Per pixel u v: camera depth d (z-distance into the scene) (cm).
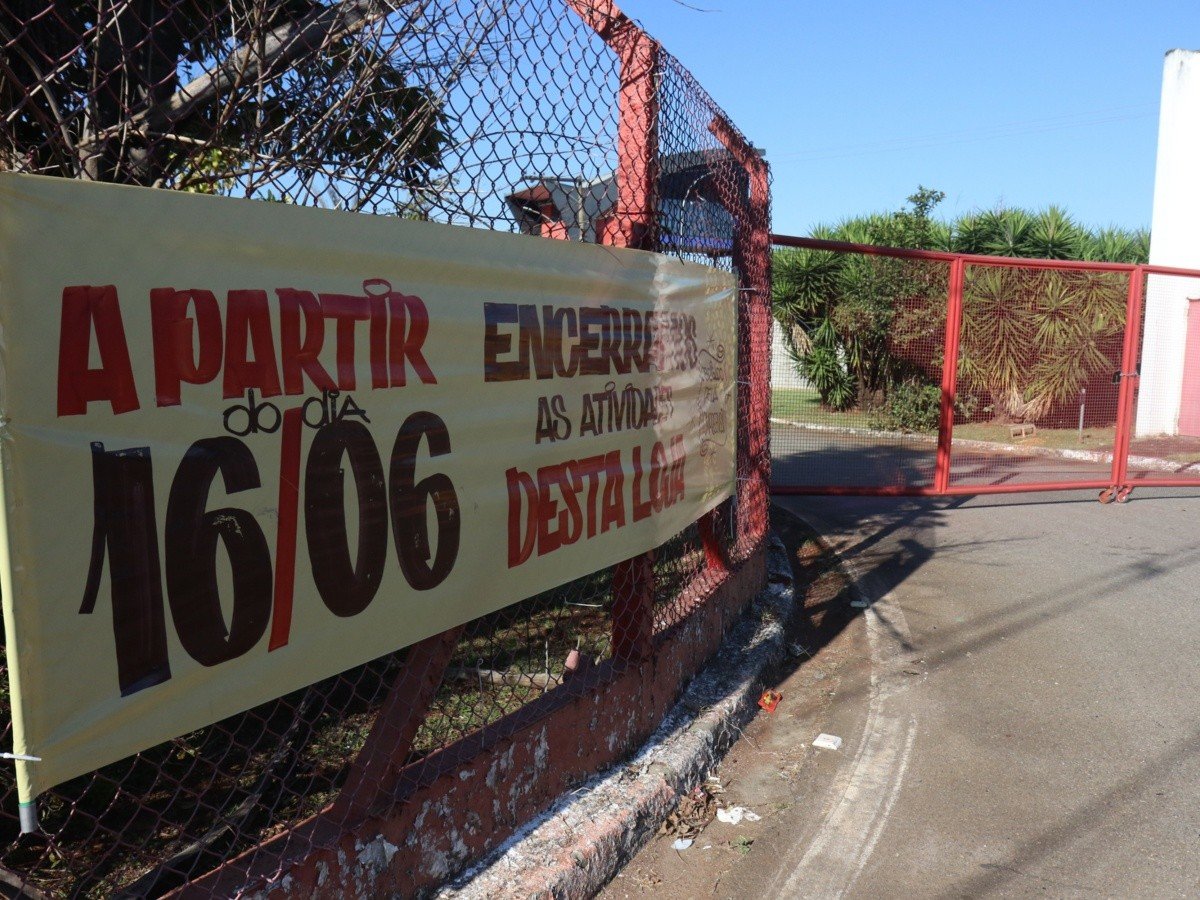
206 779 319
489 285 257
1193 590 602
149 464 168
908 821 329
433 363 237
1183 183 1309
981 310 1267
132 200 163
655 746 357
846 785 357
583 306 303
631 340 336
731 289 457
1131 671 465
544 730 300
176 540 173
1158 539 752
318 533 205
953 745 388
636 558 356
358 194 241
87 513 158
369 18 241
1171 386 1324
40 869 261
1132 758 373
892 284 1164
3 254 145
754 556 542
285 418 195
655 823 319
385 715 242
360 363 214
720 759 377
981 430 1275
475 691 395
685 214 404
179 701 175
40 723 152
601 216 346
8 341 145
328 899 219
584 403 307
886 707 428
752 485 559
